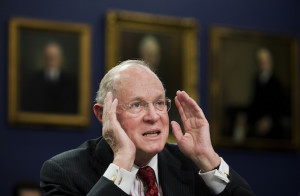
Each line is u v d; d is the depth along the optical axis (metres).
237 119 9.89
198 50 9.86
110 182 3.13
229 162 9.77
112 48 9.15
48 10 9.05
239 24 10.27
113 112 3.34
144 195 3.49
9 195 8.44
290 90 10.37
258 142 9.96
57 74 8.91
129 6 9.55
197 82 9.71
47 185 3.47
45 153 8.69
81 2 9.25
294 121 10.30
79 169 3.52
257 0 10.47
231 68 10.00
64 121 8.81
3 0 8.81
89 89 9.04
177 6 9.88
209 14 10.09
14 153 8.55
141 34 9.45
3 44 8.70
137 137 3.35
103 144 3.64
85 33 9.14
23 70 8.74
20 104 8.64
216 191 3.56
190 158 3.62
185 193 3.59
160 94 3.43
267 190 10.01
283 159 10.21
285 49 10.47
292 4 10.69
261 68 10.21
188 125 3.67
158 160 3.70
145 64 3.58
